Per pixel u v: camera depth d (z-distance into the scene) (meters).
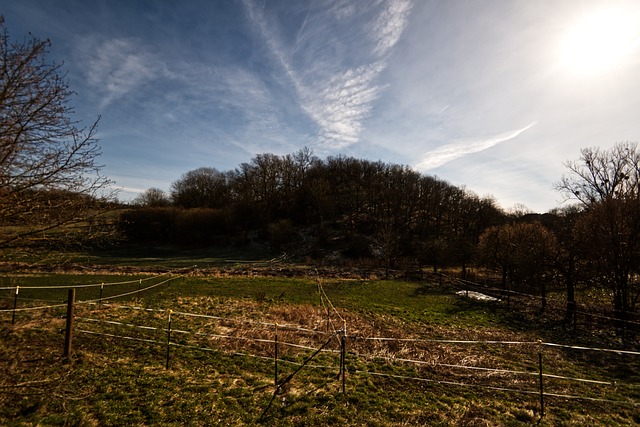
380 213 74.00
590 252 21.83
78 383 8.41
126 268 35.97
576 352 14.65
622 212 20.64
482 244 37.41
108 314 15.86
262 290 26.30
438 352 13.55
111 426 6.85
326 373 10.51
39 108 7.19
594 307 23.73
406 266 49.78
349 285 31.77
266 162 82.06
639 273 20.75
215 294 23.70
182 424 7.14
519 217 62.53
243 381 9.55
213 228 71.50
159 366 10.07
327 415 7.94
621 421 8.62
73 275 29.09
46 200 8.30
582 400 9.68
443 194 72.06
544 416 8.54
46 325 13.05
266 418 7.65
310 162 91.62
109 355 10.52
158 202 87.06
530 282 27.92
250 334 13.91
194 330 14.14
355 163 90.69
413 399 9.17
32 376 8.37
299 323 16.64
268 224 71.75
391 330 16.69
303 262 52.84
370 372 10.80
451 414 8.39
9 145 6.93
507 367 12.25
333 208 74.31
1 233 8.11
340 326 16.56
